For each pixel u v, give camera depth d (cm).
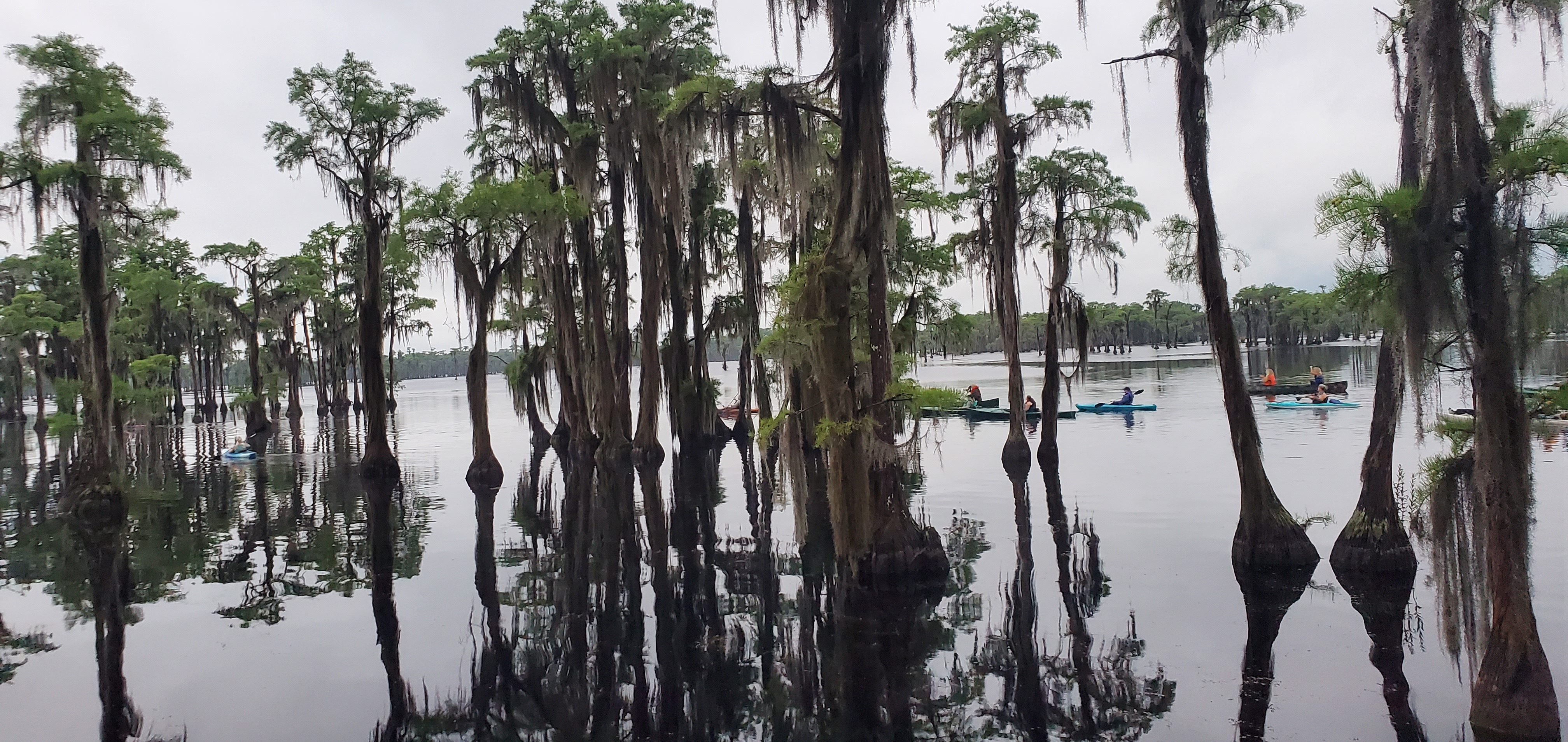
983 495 1980
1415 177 977
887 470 1280
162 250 4462
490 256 2527
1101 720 771
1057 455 2280
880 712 829
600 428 2866
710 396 3341
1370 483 1202
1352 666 866
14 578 1471
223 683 944
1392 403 1176
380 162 2666
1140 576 1237
